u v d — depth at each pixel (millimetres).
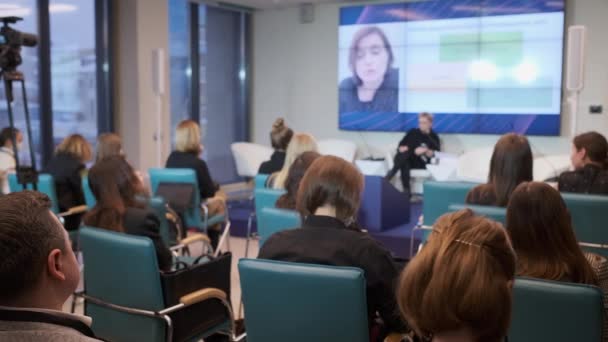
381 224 5559
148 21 7297
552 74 7531
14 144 3182
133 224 2672
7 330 943
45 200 1066
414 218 6512
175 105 8414
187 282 2529
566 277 1790
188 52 8516
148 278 2395
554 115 7566
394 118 8508
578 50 5680
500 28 7770
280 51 9336
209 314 2674
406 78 8391
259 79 9547
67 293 1066
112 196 2703
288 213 2854
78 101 6992
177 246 3643
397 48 8406
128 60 7270
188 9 8438
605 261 1988
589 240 3047
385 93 8539
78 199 4488
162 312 2410
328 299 1782
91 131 7184
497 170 3066
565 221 1812
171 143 8391
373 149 8750
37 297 1007
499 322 1037
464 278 1024
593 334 1613
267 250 2027
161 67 6977
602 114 7340
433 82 8227
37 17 6461
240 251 5758
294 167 3166
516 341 1709
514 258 1083
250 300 1912
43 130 6594
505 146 3039
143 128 7320
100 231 2484
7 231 976
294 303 1832
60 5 6707
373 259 1914
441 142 8305
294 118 9320
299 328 1849
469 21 7926
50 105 6609
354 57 8695
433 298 1040
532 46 7613
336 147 8438
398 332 1929
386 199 5617
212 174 9109
